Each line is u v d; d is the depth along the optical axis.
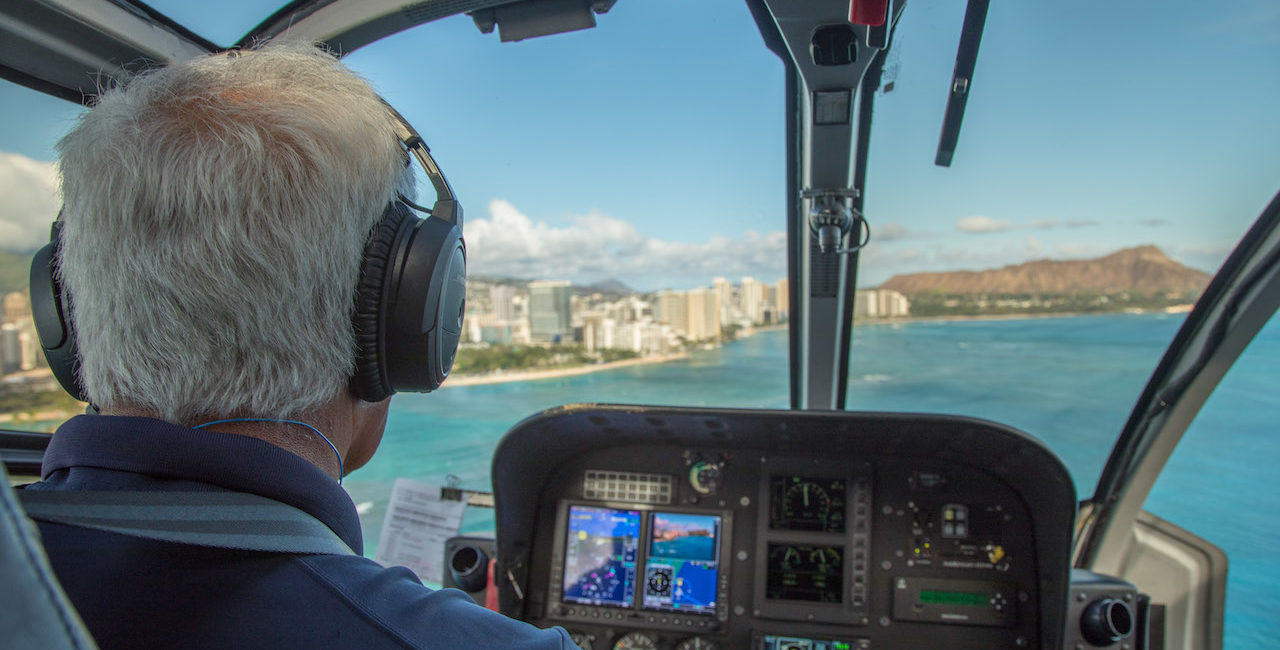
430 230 0.30
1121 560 1.29
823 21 0.84
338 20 0.90
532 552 1.10
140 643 0.21
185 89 0.26
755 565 1.05
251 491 0.23
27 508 0.21
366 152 0.27
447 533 1.18
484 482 1.23
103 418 0.23
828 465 1.07
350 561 0.24
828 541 1.05
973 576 1.01
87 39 0.75
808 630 1.03
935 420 0.93
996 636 1.00
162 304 0.23
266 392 0.24
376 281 0.28
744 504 1.07
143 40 0.79
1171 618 1.24
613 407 0.98
